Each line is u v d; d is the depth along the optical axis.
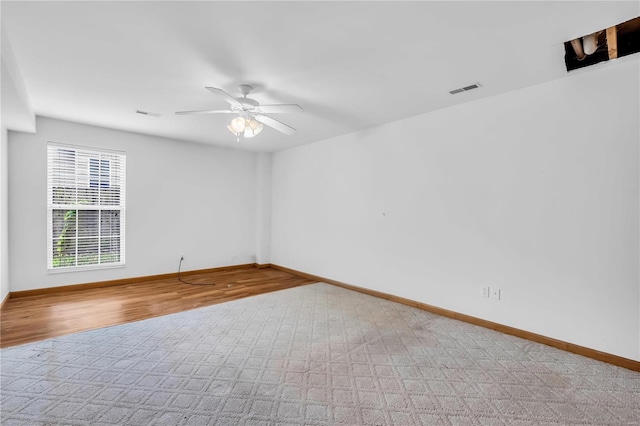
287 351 2.60
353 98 3.24
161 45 2.24
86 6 1.80
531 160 2.89
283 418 1.78
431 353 2.59
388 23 1.97
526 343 2.81
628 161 2.41
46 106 3.55
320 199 5.16
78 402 1.89
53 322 3.16
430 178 3.66
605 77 2.51
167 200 5.09
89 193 4.41
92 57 2.42
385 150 4.17
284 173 5.93
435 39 2.15
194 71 2.64
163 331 2.97
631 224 2.40
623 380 2.22
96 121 4.14
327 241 5.03
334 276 4.90
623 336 2.43
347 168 4.70
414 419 1.79
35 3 1.78
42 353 2.51
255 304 3.84
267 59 2.43
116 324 3.13
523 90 2.95
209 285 4.75
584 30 2.04
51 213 4.14
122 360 2.41
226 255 5.83
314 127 4.36
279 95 3.16
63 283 4.23
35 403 1.88
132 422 1.73
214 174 5.63
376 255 4.27
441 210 3.56
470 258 3.30
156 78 2.78
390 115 3.80
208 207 5.57
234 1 1.76
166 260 5.11
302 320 3.31
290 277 5.37
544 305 2.81
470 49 2.28
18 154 3.88
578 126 2.63
